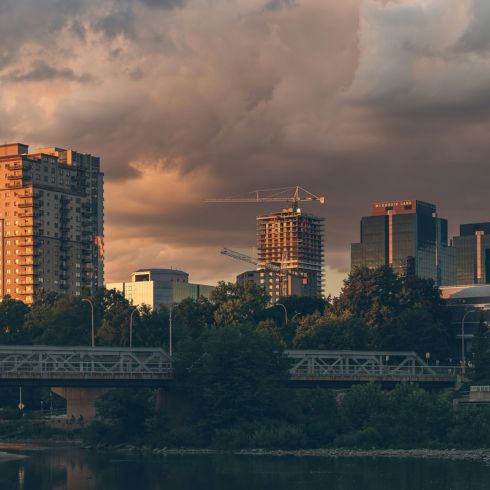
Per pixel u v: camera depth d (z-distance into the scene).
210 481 181.25
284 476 184.88
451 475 183.50
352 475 184.88
